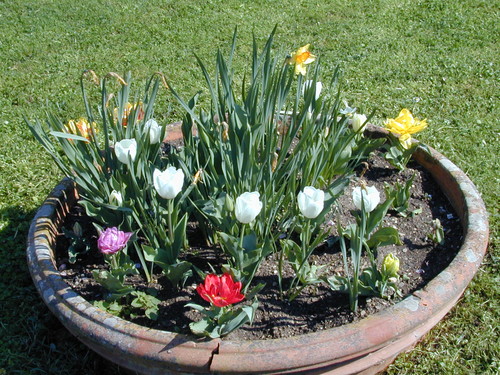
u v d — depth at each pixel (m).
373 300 1.13
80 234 1.28
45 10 3.22
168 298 1.16
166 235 1.15
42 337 1.28
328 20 3.02
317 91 1.37
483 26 2.87
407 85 2.28
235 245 1.05
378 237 1.21
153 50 2.71
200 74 2.45
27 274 1.44
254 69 1.16
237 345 0.97
